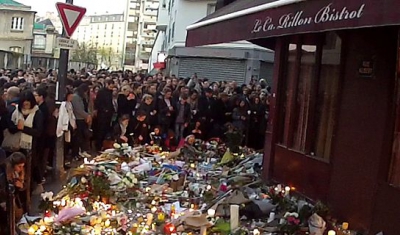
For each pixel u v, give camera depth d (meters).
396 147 6.72
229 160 12.03
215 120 16.78
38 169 10.16
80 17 12.16
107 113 15.18
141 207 8.55
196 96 16.59
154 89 16.47
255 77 27.11
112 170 10.01
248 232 7.06
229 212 7.88
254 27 7.46
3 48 61.97
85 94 14.12
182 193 9.37
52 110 11.18
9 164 7.40
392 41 6.73
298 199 8.43
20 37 62.47
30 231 6.90
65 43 12.09
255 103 17.22
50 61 46.03
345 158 7.64
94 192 8.70
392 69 6.72
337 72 8.23
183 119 16.16
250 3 9.12
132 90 15.92
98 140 15.24
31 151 9.45
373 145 6.98
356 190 7.28
